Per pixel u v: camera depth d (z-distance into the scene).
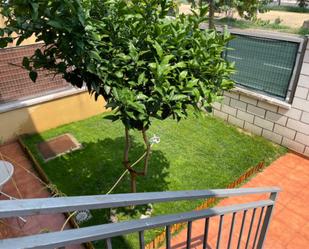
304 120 5.63
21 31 2.53
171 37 3.13
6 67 5.98
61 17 2.35
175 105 2.91
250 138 6.44
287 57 5.65
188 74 3.16
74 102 7.04
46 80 6.60
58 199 0.90
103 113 7.64
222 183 5.08
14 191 5.03
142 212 4.41
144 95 2.88
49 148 6.14
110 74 2.84
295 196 4.86
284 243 4.04
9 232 4.12
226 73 3.35
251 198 4.83
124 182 5.08
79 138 6.48
